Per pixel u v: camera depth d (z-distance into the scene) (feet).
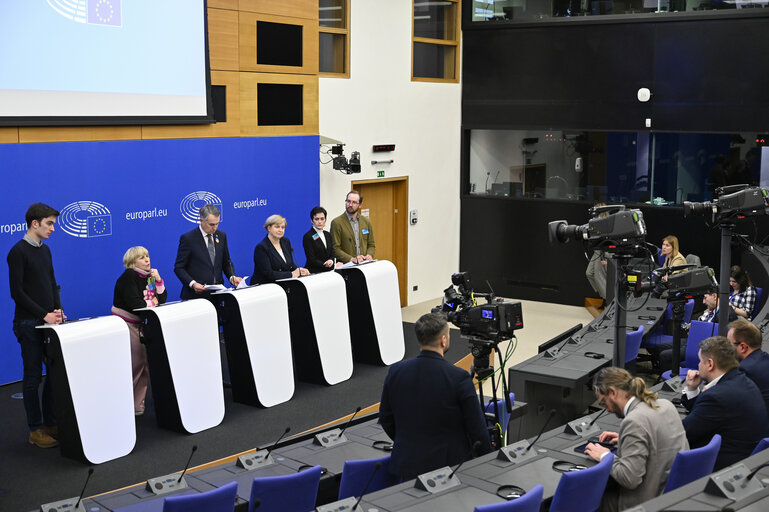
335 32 30.78
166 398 17.28
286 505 10.83
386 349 22.53
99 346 15.75
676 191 34.68
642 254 32.27
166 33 23.62
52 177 21.34
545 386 18.75
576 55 35.81
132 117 22.95
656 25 33.94
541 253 37.73
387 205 35.12
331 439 13.57
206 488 11.56
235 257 26.91
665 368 23.59
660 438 11.31
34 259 16.10
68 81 21.21
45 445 16.37
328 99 30.68
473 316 13.14
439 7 36.60
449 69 37.88
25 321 15.99
